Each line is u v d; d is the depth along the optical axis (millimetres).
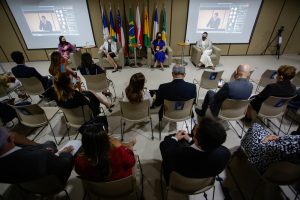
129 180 1418
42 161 1354
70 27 5656
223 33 6008
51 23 5535
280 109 2428
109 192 1464
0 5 5145
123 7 5445
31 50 5918
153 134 2809
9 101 3174
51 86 3293
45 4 5238
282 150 1473
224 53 6418
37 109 2246
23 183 1419
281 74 2264
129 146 1967
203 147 1194
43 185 1459
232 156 2365
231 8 5598
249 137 1913
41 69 5438
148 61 5324
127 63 5605
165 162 1566
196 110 2777
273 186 2004
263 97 2395
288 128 2902
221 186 2010
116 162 1302
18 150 1318
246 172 2168
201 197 1915
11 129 2924
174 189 1535
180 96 2213
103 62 5211
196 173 1273
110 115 3238
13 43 5754
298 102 2697
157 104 2381
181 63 5734
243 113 2482
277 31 6062
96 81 3176
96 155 1164
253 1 5523
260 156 1687
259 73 4984
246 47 6332
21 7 5227
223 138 1143
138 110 2381
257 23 5898
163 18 5633
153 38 5898
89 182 1330
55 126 3000
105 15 5402
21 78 3105
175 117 2471
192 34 5992
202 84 3457
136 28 5633
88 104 2320
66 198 1923
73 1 5258
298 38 6219
